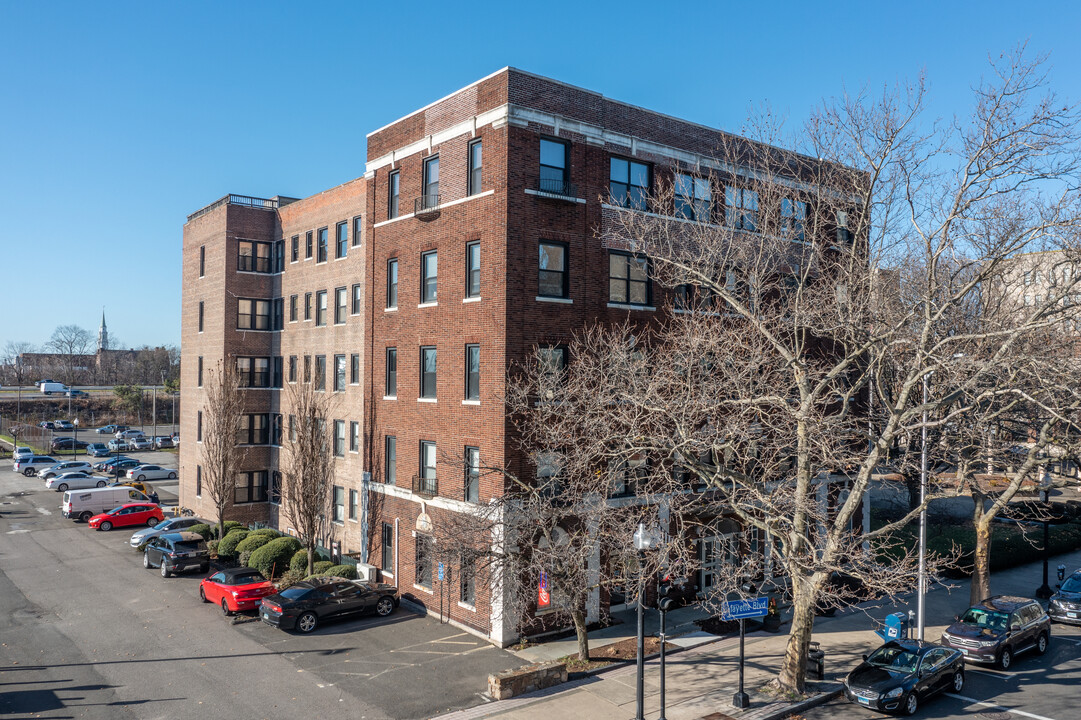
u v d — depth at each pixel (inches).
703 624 1031.6
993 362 654.5
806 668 806.5
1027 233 687.1
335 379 1497.3
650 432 948.6
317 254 1572.3
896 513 1699.1
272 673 835.4
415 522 1115.3
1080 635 1032.8
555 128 1013.8
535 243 995.3
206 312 1772.9
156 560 1323.8
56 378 6860.2
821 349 1238.3
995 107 663.1
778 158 1163.3
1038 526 1565.0
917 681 752.3
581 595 872.3
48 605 1101.7
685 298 1137.4
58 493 2210.9
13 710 730.2
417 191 1138.0
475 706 748.6
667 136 1137.4
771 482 1038.4
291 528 1569.9
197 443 1793.8
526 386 968.3
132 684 799.7
